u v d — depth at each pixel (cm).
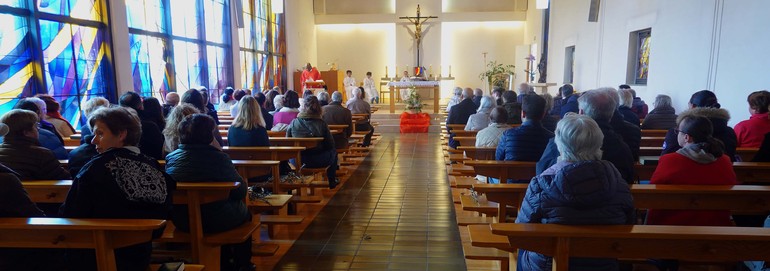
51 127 372
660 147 420
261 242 351
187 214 271
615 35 862
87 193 192
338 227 401
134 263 206
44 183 242
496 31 1634
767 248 174
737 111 513
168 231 280
